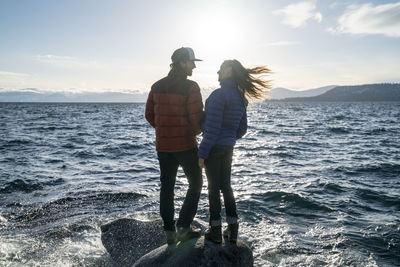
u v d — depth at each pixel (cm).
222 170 290
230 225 294
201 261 269
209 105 276
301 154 1178
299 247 382
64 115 5206
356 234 425
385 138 1736
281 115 5122
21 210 514
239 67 290
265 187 682
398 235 421
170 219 308
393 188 675
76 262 329
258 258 351
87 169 888
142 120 3938
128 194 611
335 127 2494
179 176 780
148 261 283
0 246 367
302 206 550
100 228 399
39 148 1323
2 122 3194
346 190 658
